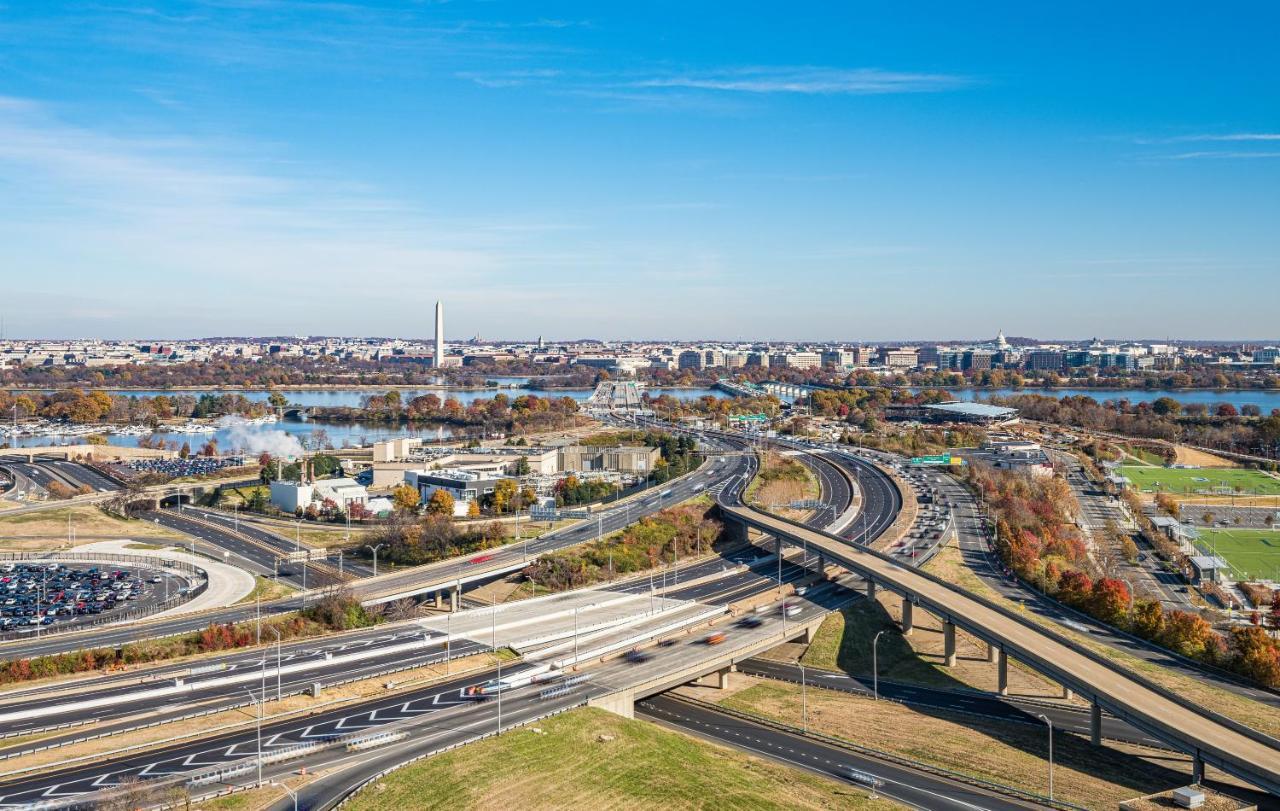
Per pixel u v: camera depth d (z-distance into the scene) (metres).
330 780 173.75
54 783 169.25
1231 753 174.00
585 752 190.12
